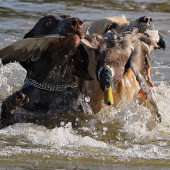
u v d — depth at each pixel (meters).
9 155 10.09
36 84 12.27
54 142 11.11
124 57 11.45
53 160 9.90
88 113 12.88
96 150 10.69
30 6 29.23
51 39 11.04
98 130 12.20
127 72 13.06
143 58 11.66
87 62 12.31
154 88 14.38
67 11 27.86
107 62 11.31
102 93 13.12
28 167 9.41
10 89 16.31
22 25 24.45
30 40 10.82
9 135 11.46
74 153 10.38
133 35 12.01
